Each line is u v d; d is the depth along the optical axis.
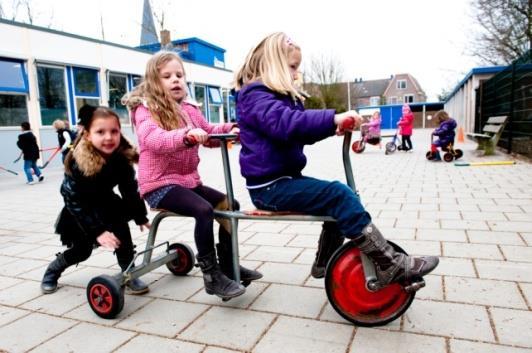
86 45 13.95
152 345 2.20
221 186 7.43
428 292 2.63
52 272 2.96
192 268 3.23
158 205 2.58
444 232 3.90
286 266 3.24
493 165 8.62
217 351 2.11
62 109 13.35
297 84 2.35
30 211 6.11
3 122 11.55
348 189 2.13
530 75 9.68
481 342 2.07
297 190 2.17
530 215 4.36
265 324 2.35
